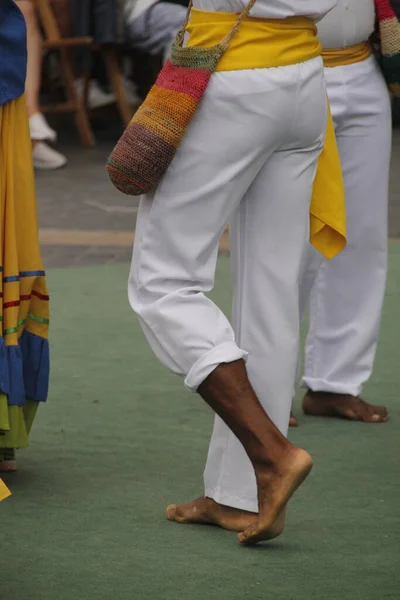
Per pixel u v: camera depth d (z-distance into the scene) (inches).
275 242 188.5
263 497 182.2
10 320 215.2
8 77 214.2
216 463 199.8
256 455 179.8
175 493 220.1
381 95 263.6
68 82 697.6
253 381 190.7
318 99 183.8
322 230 202.2
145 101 180.9
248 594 173.8
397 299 386.6
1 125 215.2
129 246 469.4
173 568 183.8
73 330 351.9
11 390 214.8
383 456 244.4
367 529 202.2
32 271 220.4
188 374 178.9
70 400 281.9
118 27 659.4
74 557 188.4
